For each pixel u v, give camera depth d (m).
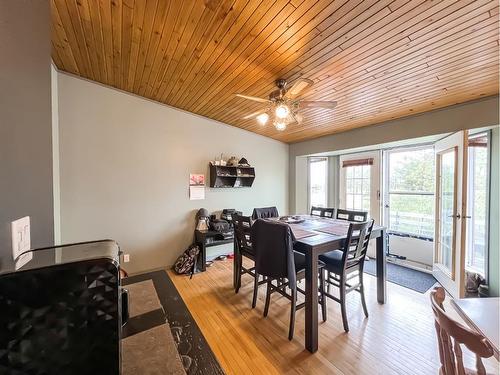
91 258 0.58
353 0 1.46
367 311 2.42
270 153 4.92
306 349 1.94
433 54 1.89
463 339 0.87
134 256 3.43
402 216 4.05
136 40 2.11
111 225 3.26
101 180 3.17
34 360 0.53
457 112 2.71
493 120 2.45
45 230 0.91
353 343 2.00
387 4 1.46
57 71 2.81
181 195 3.82
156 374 0.70
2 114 0.65
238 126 4.37
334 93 2.66
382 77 2.30
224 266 3.84
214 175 4.00
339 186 4.82
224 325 2.26
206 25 1.80
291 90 2.12
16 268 0.55
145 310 1.04
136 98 3.40
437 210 3.25
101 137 3.16
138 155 3.43
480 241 2.97
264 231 2.18
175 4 1.64
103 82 3.11
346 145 4.08
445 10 1.47
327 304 2.65
